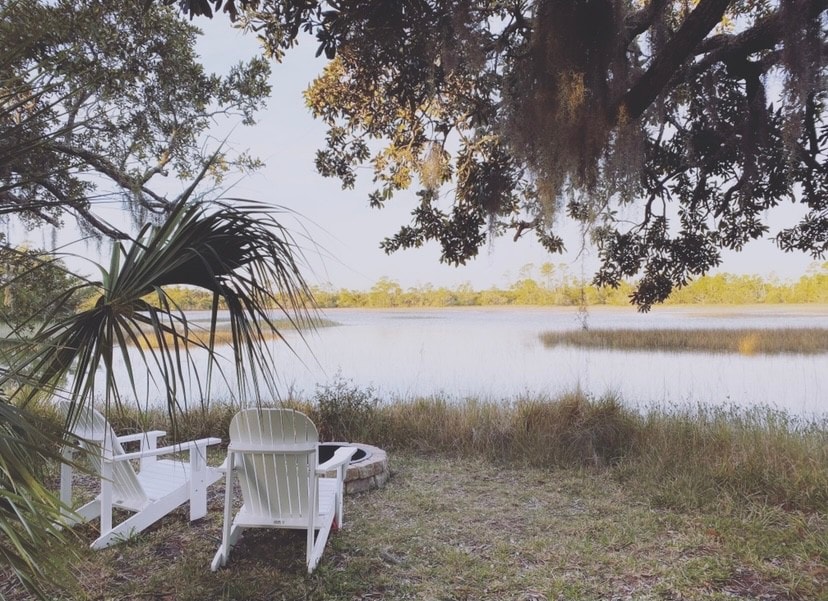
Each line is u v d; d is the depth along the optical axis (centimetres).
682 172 420
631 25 273
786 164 304
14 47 151
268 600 260
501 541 334
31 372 157
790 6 243
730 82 343
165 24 408
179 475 380
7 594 259
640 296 471
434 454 566
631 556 311
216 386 611
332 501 334
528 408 587
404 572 291
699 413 569
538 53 249
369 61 321
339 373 711
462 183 427
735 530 342
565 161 259
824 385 770
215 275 174
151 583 273
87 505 353
